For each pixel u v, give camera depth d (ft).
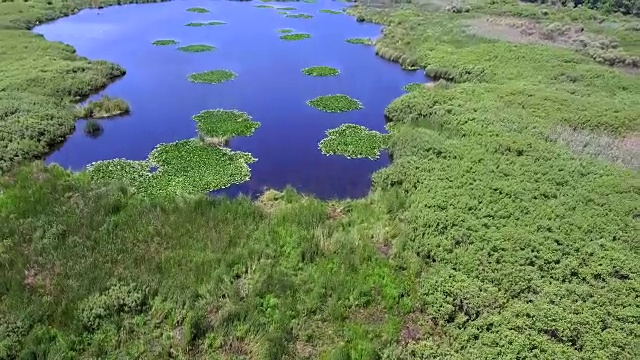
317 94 137.28
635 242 67.82
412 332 56.39
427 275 63.31
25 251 64.39
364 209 79.71
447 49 165.48
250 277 62.23
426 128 109.60
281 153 102.94
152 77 147.02
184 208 75.66
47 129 104.73
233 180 90.63
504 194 79.41
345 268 64.49
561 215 73.61
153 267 62.18
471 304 57.62
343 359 51.34
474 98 121.80
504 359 50.96
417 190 82.64
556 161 89.20
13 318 53.21
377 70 160.04
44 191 78.54
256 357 52.24
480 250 66.59
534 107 114.52
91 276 59.52
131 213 73.61
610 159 93.15
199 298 58.29
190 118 118.83
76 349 51.55
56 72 135.95
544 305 57.06
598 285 60.44
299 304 58.59
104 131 110.93
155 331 54.08
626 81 133.18
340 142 107.14
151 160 96.63
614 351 51.37
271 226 72.13
